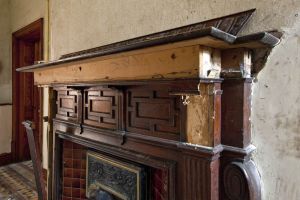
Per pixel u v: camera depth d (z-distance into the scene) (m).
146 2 1.24
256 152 0.87
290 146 0.79
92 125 1.44
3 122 3.23
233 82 0.85
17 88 3.29
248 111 0.86
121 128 1.24
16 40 3.22
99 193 1.55
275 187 0.83
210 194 0.84
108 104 1.33
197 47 0.80
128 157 1.22
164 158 1.05
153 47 0.85
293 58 0.78
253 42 0.74
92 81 1.27
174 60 0.87
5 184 2.61
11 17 3.28
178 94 0.90
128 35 1.35
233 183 0.84
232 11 0.93
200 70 0.80
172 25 1.12
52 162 1.90
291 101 0.79
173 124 1.00
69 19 1.90
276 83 0.82
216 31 0.67
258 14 0.86
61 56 2.00
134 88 1.17
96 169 1.60
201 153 0.86
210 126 0.85
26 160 3.42
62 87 1.72
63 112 1.74
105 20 1.52
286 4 0.80
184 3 1.07
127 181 1.37
